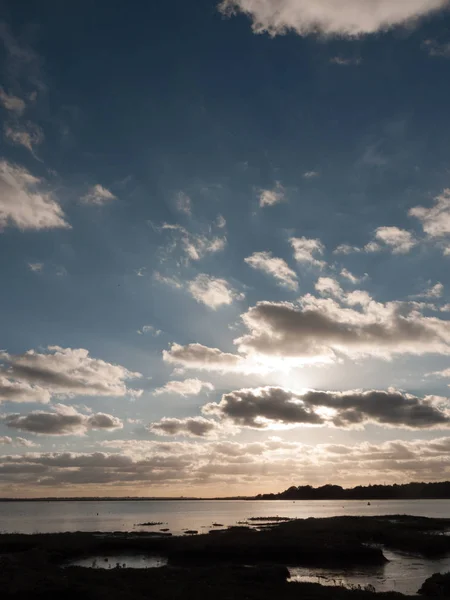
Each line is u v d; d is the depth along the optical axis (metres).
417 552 88.00
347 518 151.12
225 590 46.09
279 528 118.12
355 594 45.19
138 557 80.94
